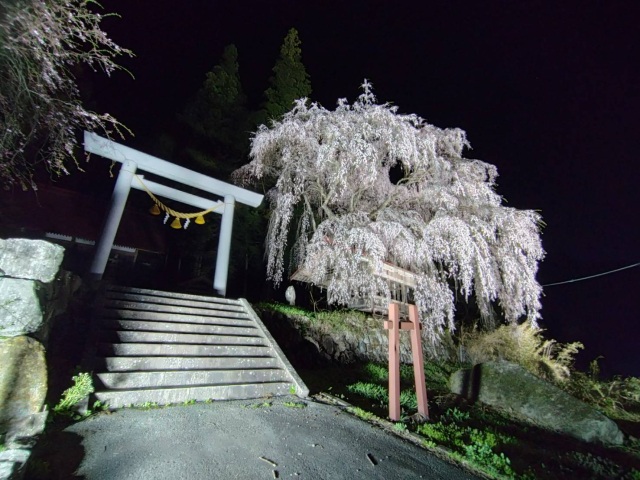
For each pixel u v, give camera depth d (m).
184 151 12.77
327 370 9.12
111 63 4.26
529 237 8.53
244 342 6.71
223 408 4.60
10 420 3.12
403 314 8.55
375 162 8.58
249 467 3.21
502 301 9.57
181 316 6.64
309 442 3.93
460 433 5.36
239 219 12.88
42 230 10.03
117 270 11.76
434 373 10.83
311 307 12.10
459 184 8.76
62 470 2.78
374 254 7.87
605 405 10.19
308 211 10.39
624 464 5.69
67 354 4.73
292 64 15.55
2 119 4.02
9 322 3.35
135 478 2.80
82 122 4.68
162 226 14.06
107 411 4.02
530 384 8.03
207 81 13.76
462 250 7.90
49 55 3.78
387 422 5.13
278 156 9.89
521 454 5.18
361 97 9.49
